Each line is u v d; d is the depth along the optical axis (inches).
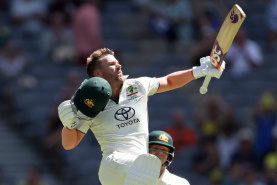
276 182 1728.6
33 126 1932.8
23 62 2071.9
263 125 1839.3
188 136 1827.0
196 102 2058.3
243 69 2165.4
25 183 1740.9
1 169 1781.5
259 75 2180.1
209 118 1863.9
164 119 1982.0
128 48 2212.1
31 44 2158.0
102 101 733.9
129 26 2293.3
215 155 1808.6
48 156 1867.6
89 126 786.2
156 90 813.2
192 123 1953.7
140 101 788.6
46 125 1905.8
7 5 2273.6
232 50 2165.4
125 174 753.0
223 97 2090.3
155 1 2265.0
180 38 2245.3
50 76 2062.0
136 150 768.3
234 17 756.6
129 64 2175.2
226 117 1840.6
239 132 1817.2
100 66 788.0
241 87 2126.0
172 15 2237.9
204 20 2212.1
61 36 2138.3
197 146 1843.0
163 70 2145.7
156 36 2257.6
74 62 2102.6
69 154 1846.7
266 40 2370.8
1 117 1977.1
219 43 778.8
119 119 775.7
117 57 2160.4
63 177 1827.0
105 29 2263.8
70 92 1824.6
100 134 782.5
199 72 803.4
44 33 2162.9
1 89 2023.9
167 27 2241.6
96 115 750.5
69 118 743.1
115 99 784.3
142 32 2274.9
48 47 2130.9
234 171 1727.4
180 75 813.9
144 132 780.6
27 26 2191.2
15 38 2165.4
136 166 727.7
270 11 2362.2
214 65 794.2
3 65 2063.2
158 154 880.3
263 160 1801.2
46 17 2218.3
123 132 772.6
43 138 1889.8
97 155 1852.9
